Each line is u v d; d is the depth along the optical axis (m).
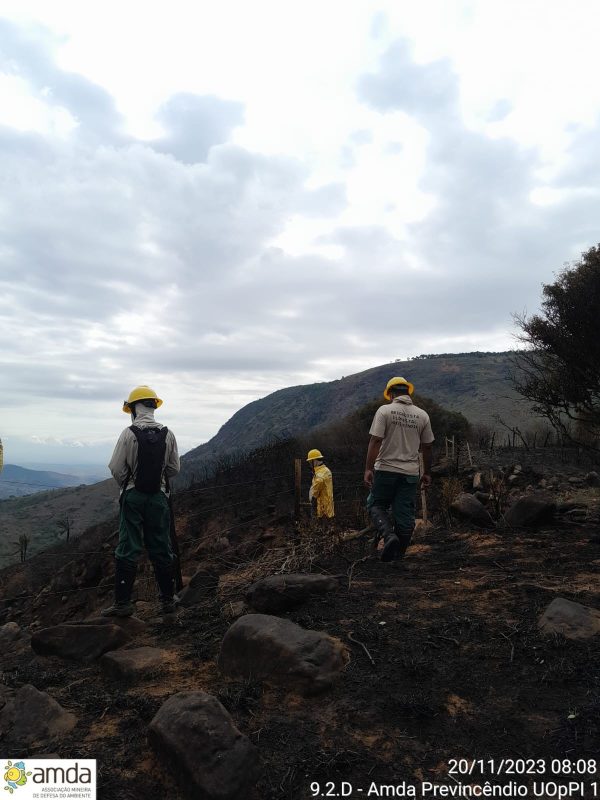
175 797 2.03
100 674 3.23
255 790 2.05
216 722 2.18
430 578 4.74
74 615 13.47
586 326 11.77
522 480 11.95
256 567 5.47
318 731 2.41
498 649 3.10
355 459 18.27
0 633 5.07
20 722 2.54
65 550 19.70
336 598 4.05
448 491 9.01
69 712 2.67
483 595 4.10
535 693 2.62
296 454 20.47
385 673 2.87
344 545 6.23
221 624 3.86
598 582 4.32
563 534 6.63
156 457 4.39
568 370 12.94
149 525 4.46
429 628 3.45
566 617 3.32
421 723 2.43
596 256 12.04
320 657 2.85
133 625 4.01
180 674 3.08
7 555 36.44
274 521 12.21
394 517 5.44
